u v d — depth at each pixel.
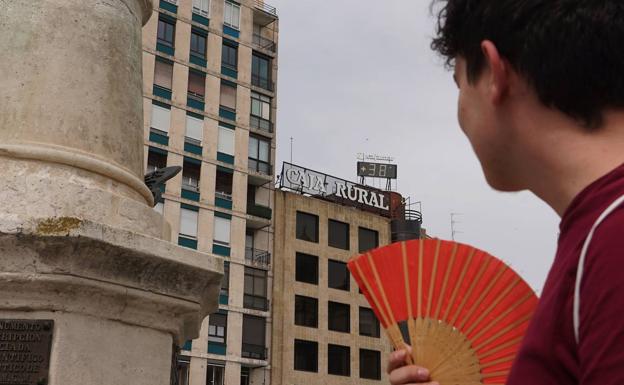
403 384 1.35
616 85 0.95
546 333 0.87
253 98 35.75
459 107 1.20
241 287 32.03
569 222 0.91
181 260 4.11
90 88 4.41
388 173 42.47
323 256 34.94
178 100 33.06
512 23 1.03
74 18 4.50
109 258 3.79
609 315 0.77
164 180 5.58
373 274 1.44
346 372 34.06
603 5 0.96
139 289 3.97
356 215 36.94
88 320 3.78
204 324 30.69
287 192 35.00
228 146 33.94
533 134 1.02
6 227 3.62
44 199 3.93
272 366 31.94
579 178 0.95
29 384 3.58
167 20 33.78
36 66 4.31
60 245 3.63
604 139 0.95
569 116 0.98
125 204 4.19
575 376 0.83
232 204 33.03
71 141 4.23
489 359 1.33
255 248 33.41
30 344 3.63
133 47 4.88
